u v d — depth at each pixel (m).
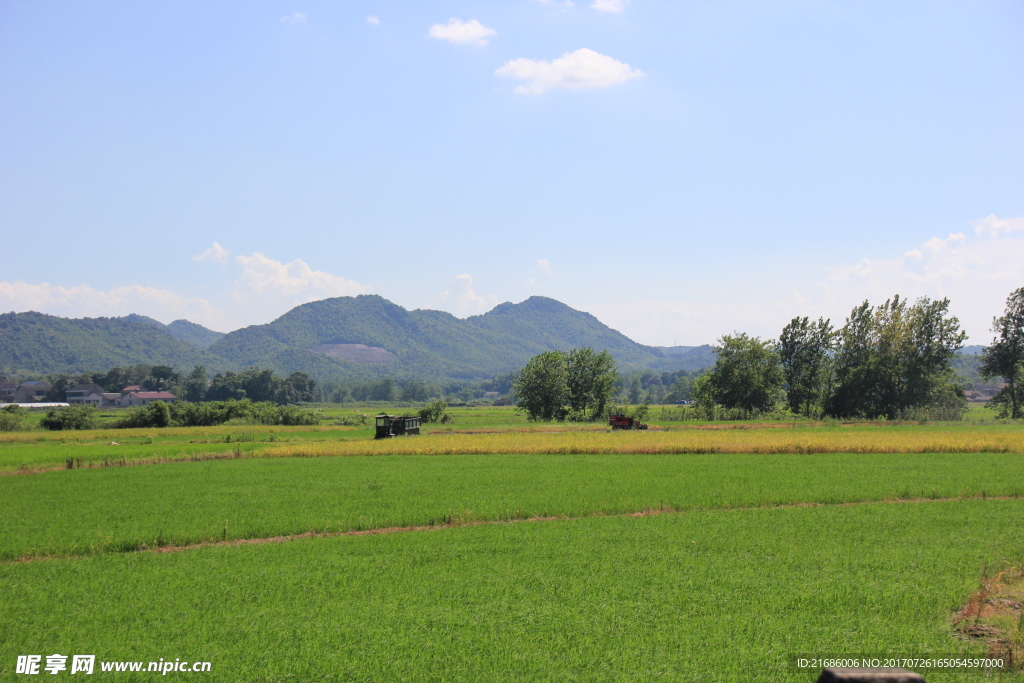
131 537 26.61
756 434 80.38
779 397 132.00
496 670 13.62
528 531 27.42
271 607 17.83
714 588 19.05
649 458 57.28
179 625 16.47
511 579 20.22
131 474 48.41
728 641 15.02
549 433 89.06
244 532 27.89
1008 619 15.66
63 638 15.64
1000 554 22.50
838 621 16.22
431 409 126.44
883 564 21.36
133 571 21.61
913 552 22.92
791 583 19.42
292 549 24.50
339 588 19.45
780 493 36.31
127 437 87.69
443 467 51.56
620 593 18.72
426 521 30.12
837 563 21.62
